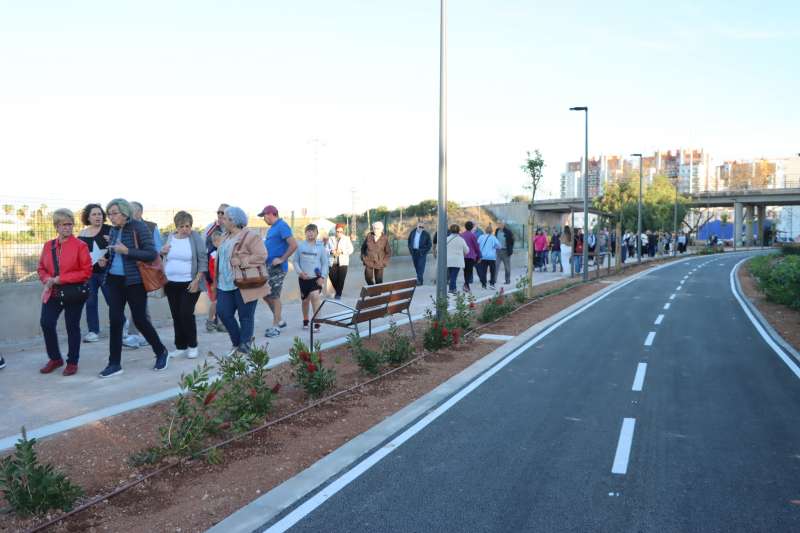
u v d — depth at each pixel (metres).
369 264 16.05
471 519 4.21
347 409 6.75
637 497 4.58
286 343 9.98
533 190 34.78
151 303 11.33
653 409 6.95
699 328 13.09
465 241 19.17
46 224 10.10
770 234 95.00
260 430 5.91
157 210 12.52
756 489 4.74
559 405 7.10
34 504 4.04
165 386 7.07
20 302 9.52
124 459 5.04
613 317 14.70
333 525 4.11
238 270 8.32
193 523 4.11
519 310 15.50
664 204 71.81
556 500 4.52
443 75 11.66
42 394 6.69
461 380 8.26
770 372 8.90
